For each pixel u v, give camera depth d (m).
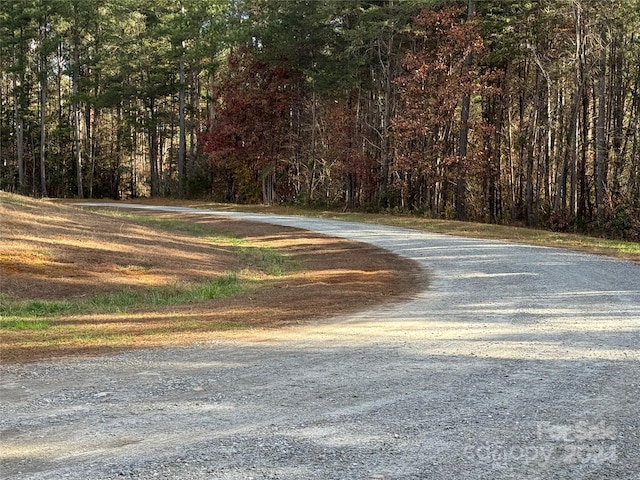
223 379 5.79
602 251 19.34
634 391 5.24
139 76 61.88
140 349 7.33
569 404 4.90
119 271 15.79
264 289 14.38
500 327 8.34
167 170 72.44
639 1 29.52
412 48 39.81
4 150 65.69
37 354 7.12
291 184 49.69
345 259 19.86
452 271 15.42
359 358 6.62
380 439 4.15
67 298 12.89
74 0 55.94
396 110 40.03
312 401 5.05
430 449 3.96
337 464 3.72
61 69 62.56
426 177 39.34
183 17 51.50
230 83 47.47
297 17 42.81
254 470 3.64
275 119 46.22
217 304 11.87
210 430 4.37
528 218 36.31
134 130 66.25
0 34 56.31
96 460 3.83
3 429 4.43
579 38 31.78
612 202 30.92
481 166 36.62
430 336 7.81
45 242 17.12
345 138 42.91
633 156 32.03
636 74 33.84
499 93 36.25
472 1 35.34
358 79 41.53
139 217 31.39
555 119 38.81
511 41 35.69
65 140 63.84
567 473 3.59
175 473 3.61
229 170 51.56
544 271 14.68
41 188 60.88
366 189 42.56
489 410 4.76
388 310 10.19
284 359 6.62
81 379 5.86
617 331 7.91
